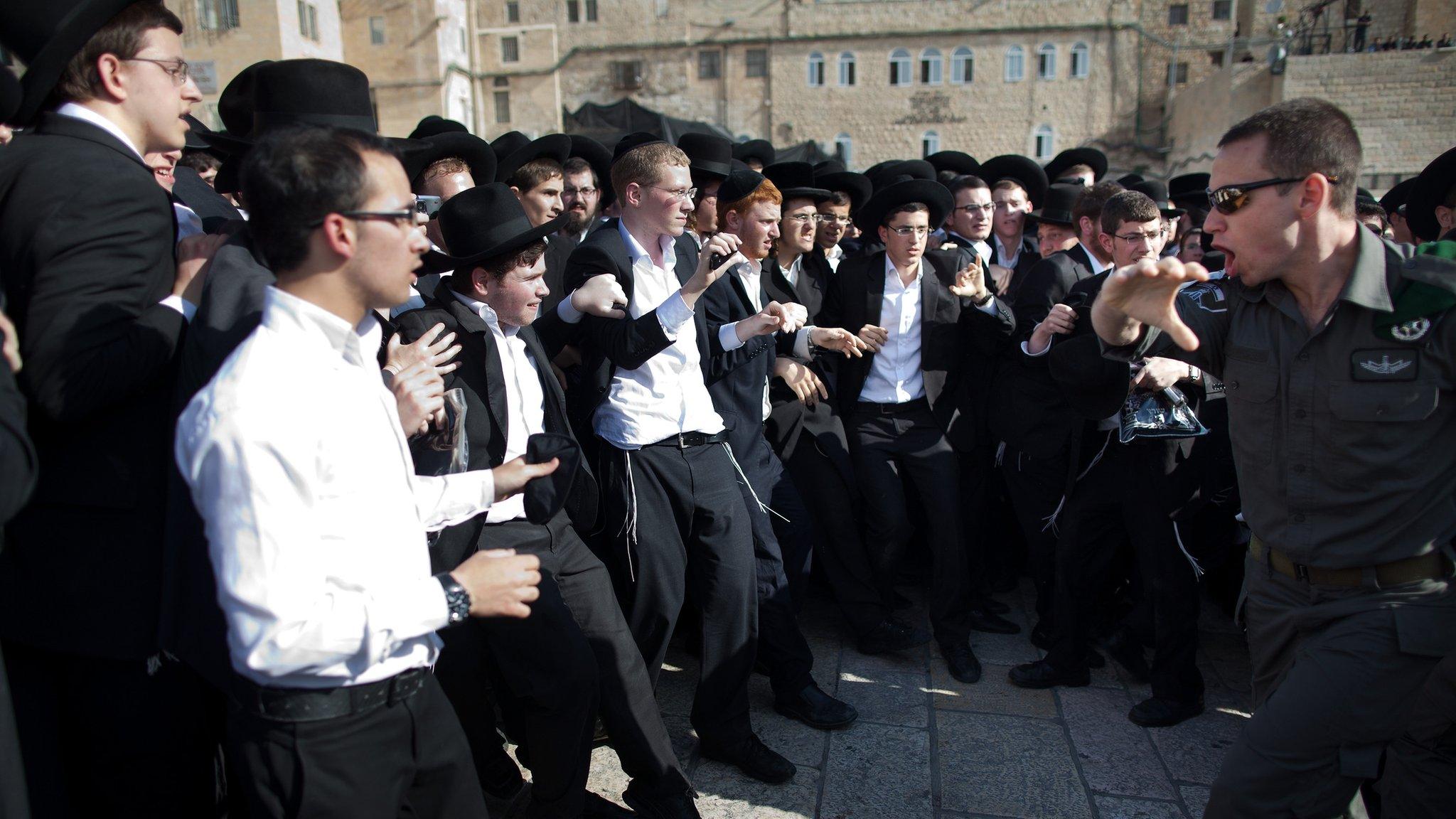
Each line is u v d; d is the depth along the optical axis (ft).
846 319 14.01
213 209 11.21
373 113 9.07
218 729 7.21
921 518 16.33
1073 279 13.57
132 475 6.37
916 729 11.76
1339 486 6.95
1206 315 7.68
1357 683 6.70
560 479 7.49
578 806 8.80
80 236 5.92
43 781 6.37
